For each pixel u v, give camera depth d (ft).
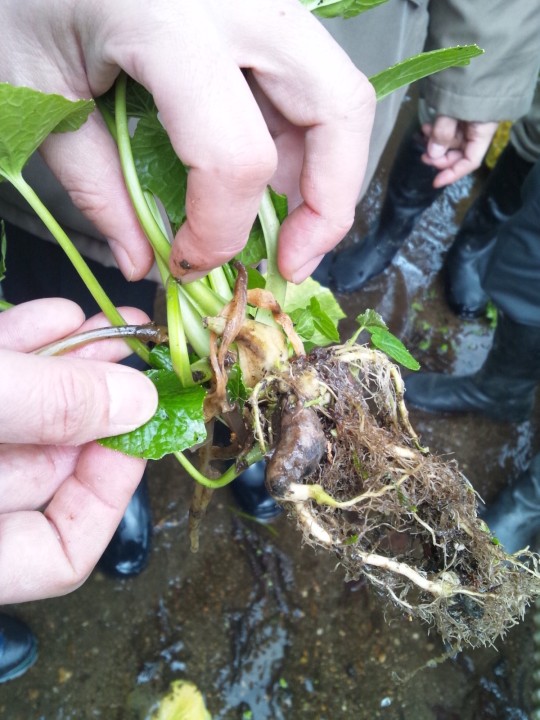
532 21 0.88
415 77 0.57
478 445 1.31
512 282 1.01
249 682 1.03
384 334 0.62
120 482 0.57
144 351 0.62
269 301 0.56
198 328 0.57
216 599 1.09
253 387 0.56
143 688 1.01
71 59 0.46
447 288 1.50
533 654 1.07
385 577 0.58
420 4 0.88
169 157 0.55
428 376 1.35
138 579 1.09
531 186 0.94
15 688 1.00
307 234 0.55
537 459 1.13
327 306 0.76
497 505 1.18
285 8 0.44
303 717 1.01
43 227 0.85
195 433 0.51
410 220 1.38
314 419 0.54
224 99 0.39
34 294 1.02
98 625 1.06
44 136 0.48
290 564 1.12
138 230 0.57
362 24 0.80
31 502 0.60
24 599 0.56
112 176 0.54
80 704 1.00
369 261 1.46
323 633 1.07
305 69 0.45
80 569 0.58
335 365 0.58
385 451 0.57
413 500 0.57
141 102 0.52
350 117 0.47
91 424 0.48
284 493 0.53
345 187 0.51
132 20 0.39
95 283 0.57
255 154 0.40
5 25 0.45
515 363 1.14
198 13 0.39
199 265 0.49
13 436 0.46
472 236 1.43
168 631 1.06
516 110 0.99
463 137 1.07
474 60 0.91
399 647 1.06
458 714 1.02
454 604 0.60
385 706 1.03
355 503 0.56
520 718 1.02
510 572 0.60
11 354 0.44
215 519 1.15
